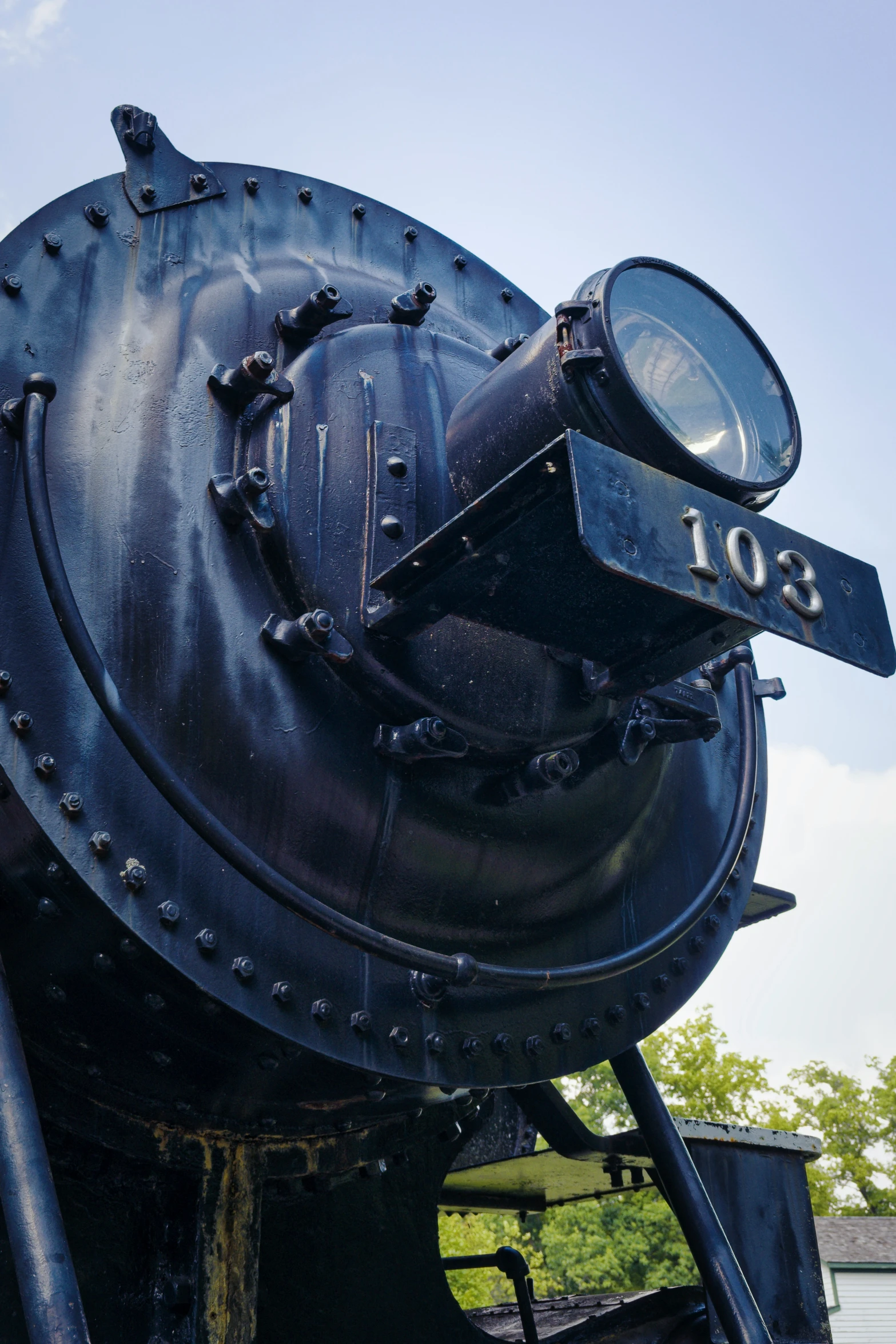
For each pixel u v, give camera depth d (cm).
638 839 353
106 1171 276
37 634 241
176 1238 279
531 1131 495
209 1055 267
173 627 260
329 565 282
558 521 239
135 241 307
